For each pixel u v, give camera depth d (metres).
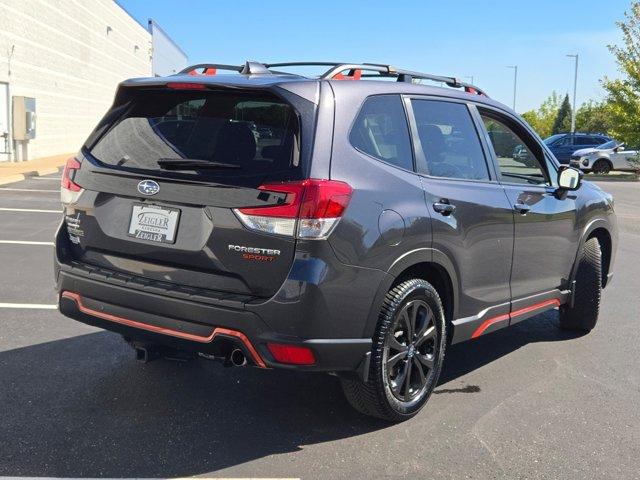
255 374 4.56
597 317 5.78
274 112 3.45
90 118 32.94
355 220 3.33
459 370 4.84
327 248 3.22
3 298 6.18
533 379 4.68
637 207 16.86
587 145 30.88
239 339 3.26
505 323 4.66
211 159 3.46
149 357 3.80
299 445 3.56
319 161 3.29
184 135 3.63
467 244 4.09
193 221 3.40
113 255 3.72
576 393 4.43
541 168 5.13
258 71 3.79
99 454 3.37
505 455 3.51
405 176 3.74
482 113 4.64
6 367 4.48
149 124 3.80
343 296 3.30
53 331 5.27
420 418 3.96
